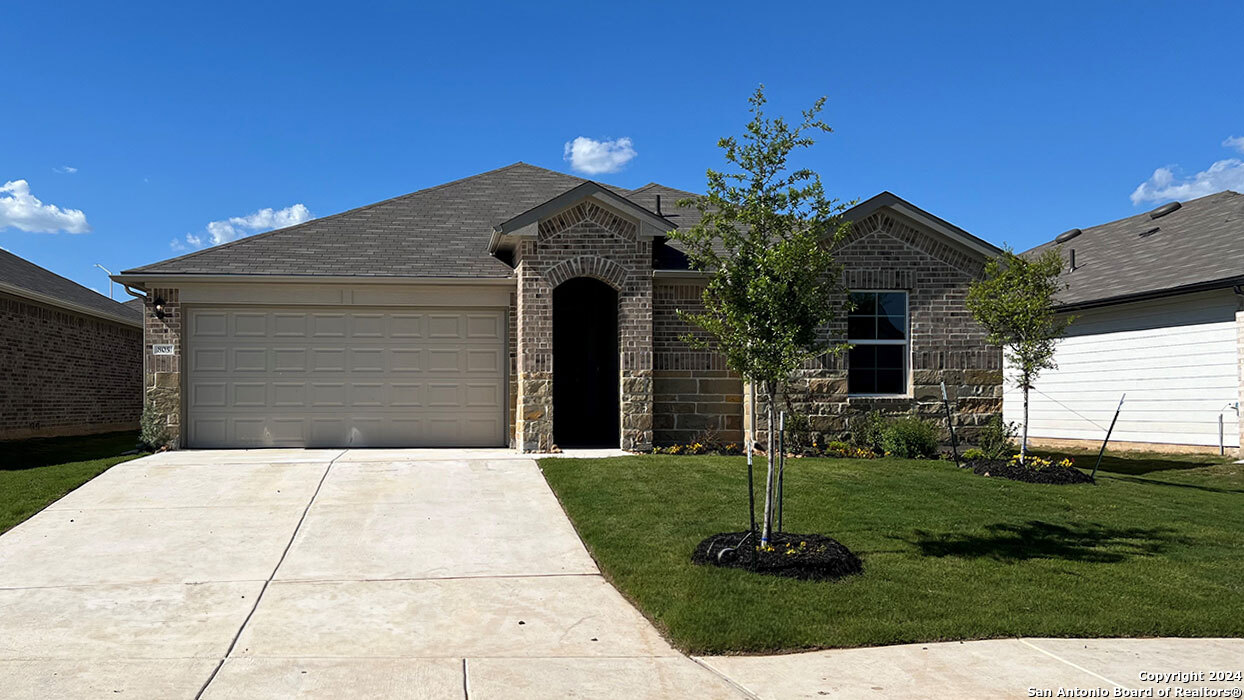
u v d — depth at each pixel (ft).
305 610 22.44
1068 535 29.63
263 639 20.30
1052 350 41.16
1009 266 42.06
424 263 49.90
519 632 21.01
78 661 18.70
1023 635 20.83
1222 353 54.70
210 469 40.04
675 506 32.60
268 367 48.19
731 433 49.55
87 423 72.23
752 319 25.14
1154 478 45.57
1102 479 41.11
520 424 46.37
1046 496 35.63
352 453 45.85
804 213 25.89
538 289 46.29
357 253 50.60
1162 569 25.80
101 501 33.94
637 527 29.63
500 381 49.78
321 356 48.55
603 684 17.67
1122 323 62.64
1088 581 24.56
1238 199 67.77
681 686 17.57
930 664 18.88
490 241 49.88
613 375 53.31
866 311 49.73
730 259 26.18
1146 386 60.39
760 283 24.56
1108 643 20.43
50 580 24.67
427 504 33.86
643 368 46.96
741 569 24.85
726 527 29.58
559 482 36.83
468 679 17.89
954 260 49.73
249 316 48.08
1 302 58.85
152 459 42.83
